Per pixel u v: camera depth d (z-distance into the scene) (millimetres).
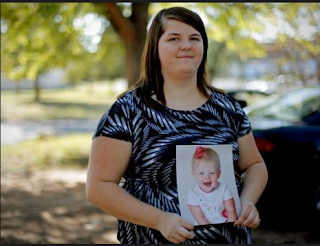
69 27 10258
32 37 10398
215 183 1616
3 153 9945
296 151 4184
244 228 1669
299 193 4203
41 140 12062
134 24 7723
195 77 1715
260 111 5055
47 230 4641
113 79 38094
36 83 30281
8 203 5820
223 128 1678
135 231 1673
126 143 1595
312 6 8406
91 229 4668
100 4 8164
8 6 9023
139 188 1611
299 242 4031
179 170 1592
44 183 7129
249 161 1805
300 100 4906
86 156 9555
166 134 1600
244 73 38719
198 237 1573
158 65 1678
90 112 22469
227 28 9992
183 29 1649
